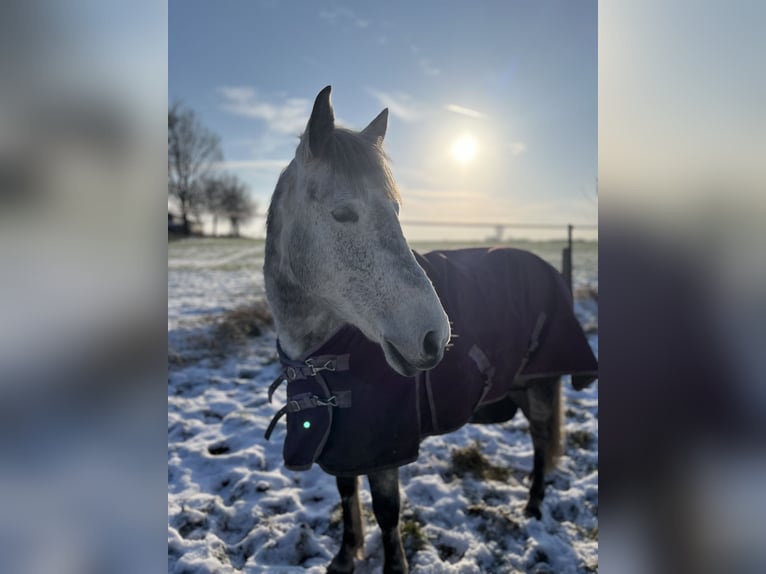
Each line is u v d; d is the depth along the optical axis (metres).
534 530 2.41
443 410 1.80
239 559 2.25
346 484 2.07
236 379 4.43
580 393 4.25
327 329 1.75
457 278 2.10
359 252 1.45
